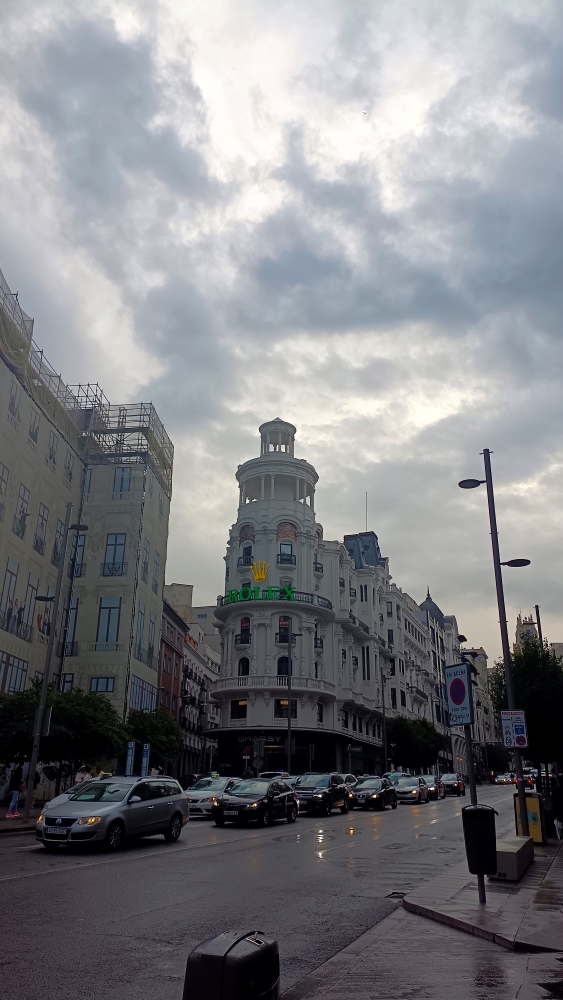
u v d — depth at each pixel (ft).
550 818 68.95
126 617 146.61
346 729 221.05
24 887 36.63
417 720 269.64
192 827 81.92
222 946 10.46
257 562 211.00
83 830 52.08
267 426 234.79
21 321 128.57
